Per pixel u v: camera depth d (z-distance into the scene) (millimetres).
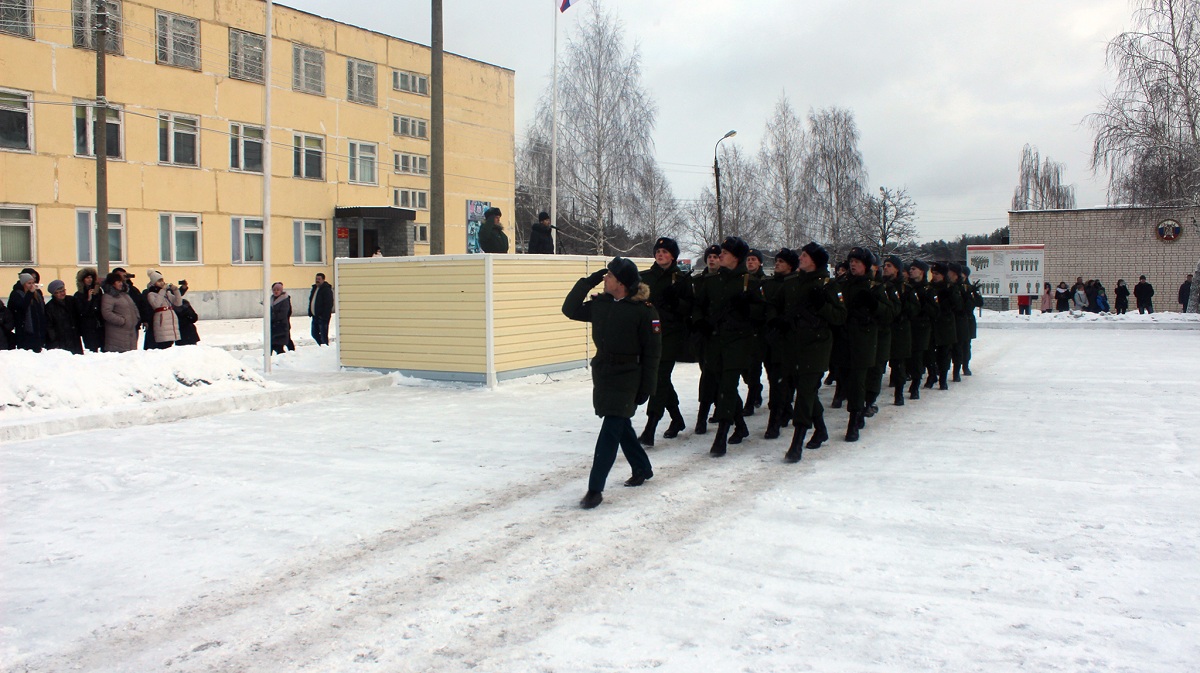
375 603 4418
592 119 38625
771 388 8859
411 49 37406
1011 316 31422
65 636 4062
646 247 43938
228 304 31109
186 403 10227
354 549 5273
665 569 4828
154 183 28719
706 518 5828
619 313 6242
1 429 8703
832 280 7777
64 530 5719
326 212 34375
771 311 7934
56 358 10453
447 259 12883
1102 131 28719
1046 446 8016
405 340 13414
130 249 28172
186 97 29609
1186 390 11789
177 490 6707
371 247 36688
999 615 4109
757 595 4414
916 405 10961
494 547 5273
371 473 7215
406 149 37469
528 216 56344
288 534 5578
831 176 53250
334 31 34406
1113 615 4090
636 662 3676
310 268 33969
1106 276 40844
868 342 8508
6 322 12312
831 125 53750
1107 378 13438
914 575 4660
